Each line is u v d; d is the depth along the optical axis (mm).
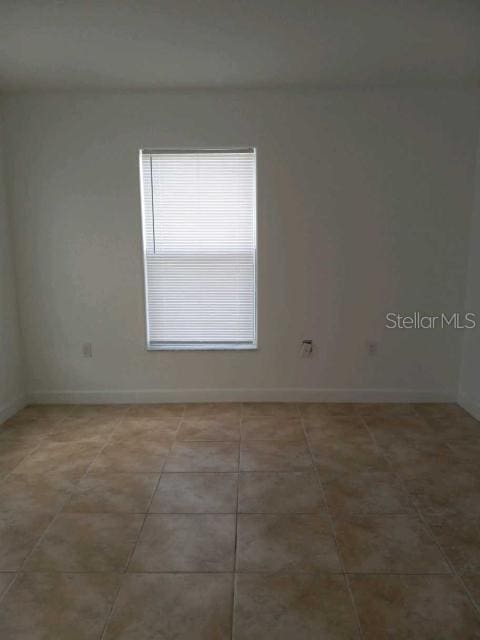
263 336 3611
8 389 3424
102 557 1874
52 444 2953
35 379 3641
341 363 3633
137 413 3488
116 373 3660
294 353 3629
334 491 2369
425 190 3391
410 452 2807
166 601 1645
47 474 2562
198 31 2348
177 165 3443
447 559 1857
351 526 2074
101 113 3320
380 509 2207
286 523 2100
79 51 2580
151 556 1879
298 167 3371
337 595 1669
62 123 3330
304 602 1637
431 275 3506
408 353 3621
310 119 3311
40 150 3367
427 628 1528
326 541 1970
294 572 1785
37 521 2119
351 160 3357
